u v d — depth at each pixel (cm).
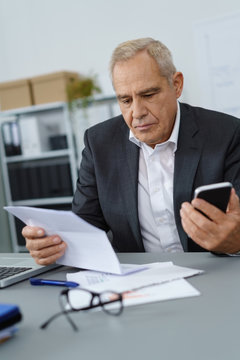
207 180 145
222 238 103
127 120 140
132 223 152
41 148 392
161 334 66
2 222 403
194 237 105
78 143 379
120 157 158
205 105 363
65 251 113
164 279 91
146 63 132
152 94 135
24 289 100
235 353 58
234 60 349
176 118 152
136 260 117
